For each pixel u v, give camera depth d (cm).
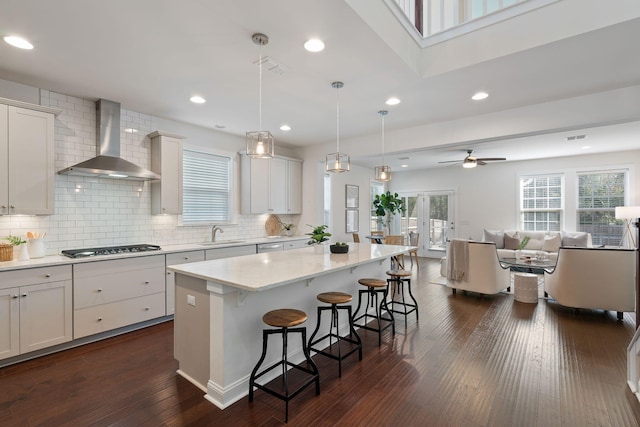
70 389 226
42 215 320
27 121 292
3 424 188
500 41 260
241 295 215
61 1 187
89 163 327
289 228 593
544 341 312
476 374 247
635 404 208
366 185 866
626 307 368
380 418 195
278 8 196
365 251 357
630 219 624
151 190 411
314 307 293
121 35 226
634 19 210
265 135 273
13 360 264
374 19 224
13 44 237
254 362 230
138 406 206
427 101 359
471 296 483
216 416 196
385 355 282
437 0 315
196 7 194
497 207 789
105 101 354
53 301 280
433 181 888
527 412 200
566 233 667
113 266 318
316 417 196
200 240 468
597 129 475
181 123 445
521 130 377
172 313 366
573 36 229
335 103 367
